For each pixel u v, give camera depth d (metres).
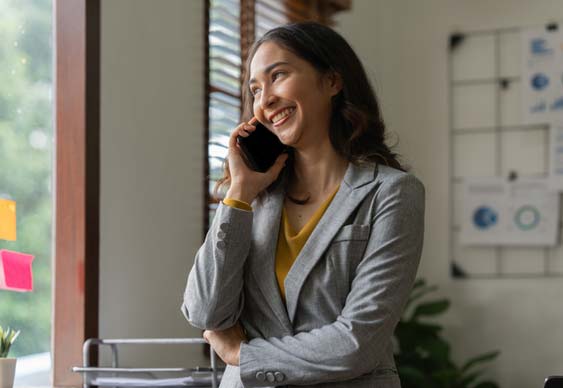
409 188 1.51
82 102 2.64
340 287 1.48
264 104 1.54
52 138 2.71
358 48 4.52
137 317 2.85
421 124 4.66
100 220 2.69
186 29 3.15
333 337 1.43
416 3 4.71
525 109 4.46
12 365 2.16
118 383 2.30
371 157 1.57
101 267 2.69
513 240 4.43
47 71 2.95
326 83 1.57
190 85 3.16
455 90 4.61
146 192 2.90
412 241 1.49
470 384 4.45
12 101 2.97
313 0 4.03
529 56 4.47
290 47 1.54
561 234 4.36
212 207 3.31
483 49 4.57
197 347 3.17
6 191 2.96
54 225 2.66
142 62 2.90
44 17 2.99
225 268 1.50
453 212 4.56
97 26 2.69
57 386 2.59
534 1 4.49
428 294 4.58
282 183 1.60
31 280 2.29
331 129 1.58
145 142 2.90
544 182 4.40
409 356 4.20
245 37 3.55
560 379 1.41
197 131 3.19
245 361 1.46
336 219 1.49
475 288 4.50
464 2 4.61
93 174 2.65
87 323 2.60
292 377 1.44
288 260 1.52
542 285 4.38
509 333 4.42
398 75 4.72
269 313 1.52
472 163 4.55
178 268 3.06
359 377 1.47
